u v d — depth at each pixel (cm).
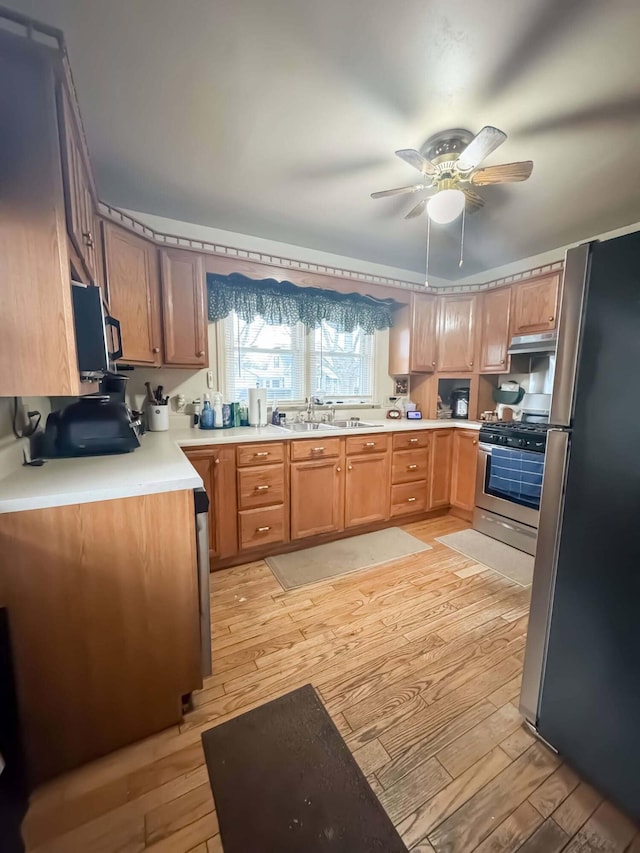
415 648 165
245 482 236
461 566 241
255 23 111
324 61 125
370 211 237
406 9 107
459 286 346
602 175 194
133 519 116
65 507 107
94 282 158
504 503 278
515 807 102
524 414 326
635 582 94
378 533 298
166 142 168
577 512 107
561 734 113
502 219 246
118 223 191
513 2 105
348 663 156
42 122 94
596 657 103
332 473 271
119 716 118
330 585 218
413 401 384
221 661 157
